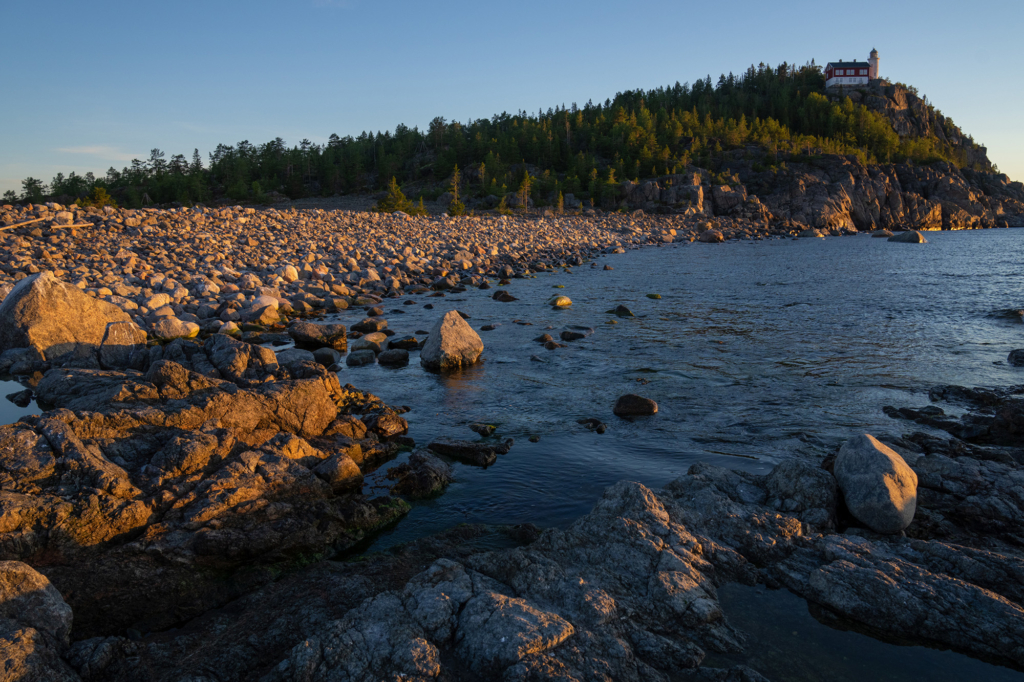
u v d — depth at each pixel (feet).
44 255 79.92
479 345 48.47
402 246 124.77
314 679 14.40
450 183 366.22
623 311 68.90
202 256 91.81
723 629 16.94
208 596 20.08
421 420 35.63
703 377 43.34
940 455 26.71
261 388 30.76
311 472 26.48
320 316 70.28
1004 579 18.01
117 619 18.79
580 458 29.76
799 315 67.87
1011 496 23.58
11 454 22.00
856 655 16.11
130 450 25.39
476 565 19.13
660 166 390.21
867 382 41.06
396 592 17.67
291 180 410.11
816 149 436.35
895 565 18.47
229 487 23.66
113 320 53.57
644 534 20.31
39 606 16.33
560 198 330.34
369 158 496.23
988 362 45.47
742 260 144.87
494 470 28.60
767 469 27.86
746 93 599.57
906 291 85.10
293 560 21.74
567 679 14.15
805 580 18.69
